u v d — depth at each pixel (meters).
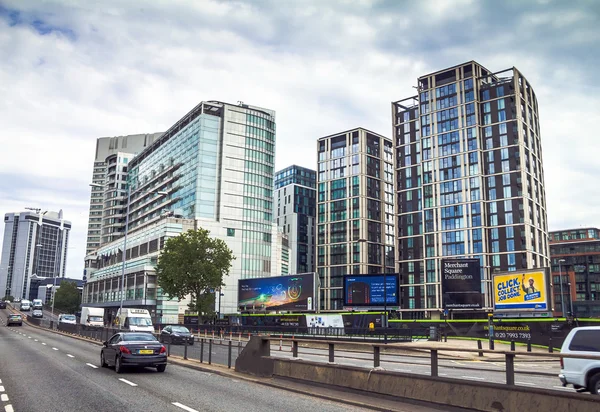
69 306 150.38
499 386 9.27
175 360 23.17
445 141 123.44
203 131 115.88
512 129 114.62
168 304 102.12
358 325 50.28
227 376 17.42
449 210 119.94
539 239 114.94
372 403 11.48
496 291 46.50
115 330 33.50
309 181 190.38
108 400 12.23
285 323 56.66
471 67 122.12
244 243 116.06
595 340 12.40
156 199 135.62
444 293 61.97
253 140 121.94
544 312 41.50
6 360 22.95
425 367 23.34
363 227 148.25
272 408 11.16
